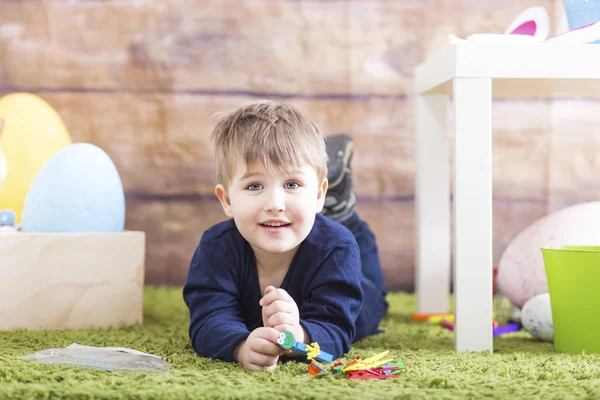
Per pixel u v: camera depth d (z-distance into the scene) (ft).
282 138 3.00
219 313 3.13
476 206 3.36
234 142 3.05
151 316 4.58
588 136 5.99
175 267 6.03
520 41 3.48
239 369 2.82
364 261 4.71
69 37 5.94
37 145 4.71
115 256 4.11
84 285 4.04
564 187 6.00
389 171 6.01
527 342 3.79
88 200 4.11
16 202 4.61
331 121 5.99
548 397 2.40
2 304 3.86
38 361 2.91
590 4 3.92
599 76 3.36
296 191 3.00
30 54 5.95
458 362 3.05
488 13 5.95
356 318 3.32
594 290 3.28
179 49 5.95
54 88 5.96
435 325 4.41
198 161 6.00
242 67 5.98
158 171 5.99
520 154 5.99
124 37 5.95
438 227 4.83
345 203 4.66
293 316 2.84
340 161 4.65
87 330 3.96
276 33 5.98
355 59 5.98
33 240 3.92
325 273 3.14
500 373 2.82
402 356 3.24
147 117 5.98
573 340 3.36
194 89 5.97
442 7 5.96
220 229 3.30
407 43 5.98
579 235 4.29
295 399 2.36
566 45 3.35
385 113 6.00
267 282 3.27
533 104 5.99
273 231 2.96
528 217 6.00
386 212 6.02
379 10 5.98
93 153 4.24
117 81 5.96
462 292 3.37
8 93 5.96
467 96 3.35
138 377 2.64
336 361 2.90
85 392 2.38
